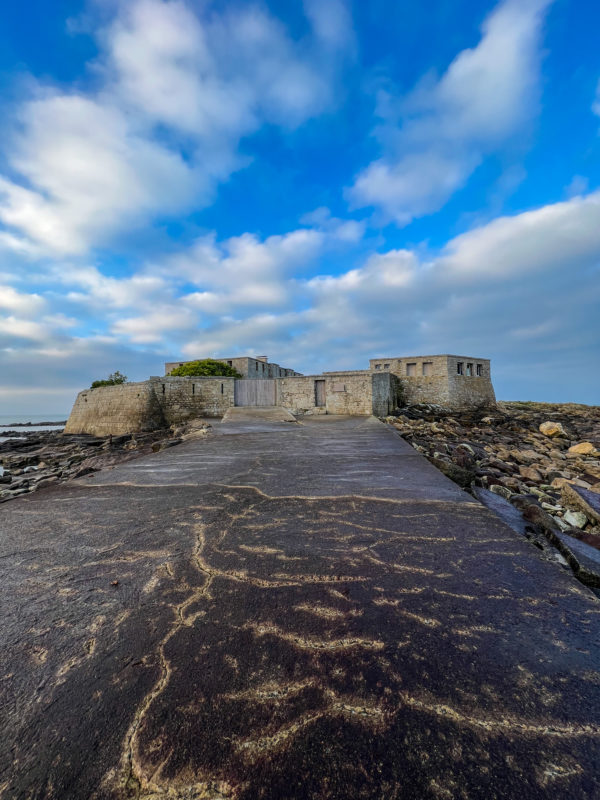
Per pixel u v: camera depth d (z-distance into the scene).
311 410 20.44
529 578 2.12
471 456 10.39
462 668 1.41
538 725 1.18
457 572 2.19
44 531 2.97
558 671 1.40
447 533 2.79
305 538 2.73
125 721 1.22
